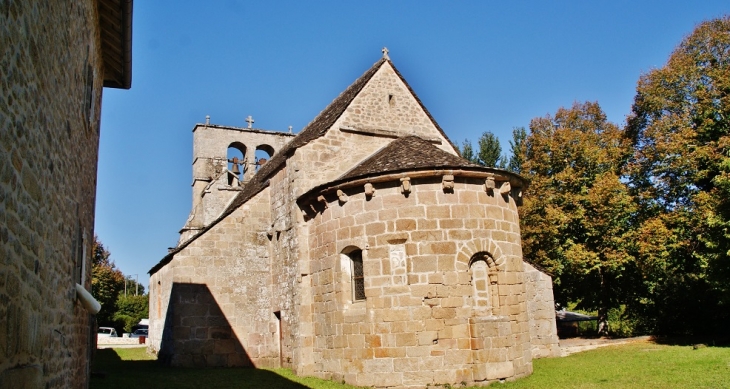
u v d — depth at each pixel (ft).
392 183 53.62
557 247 107.55
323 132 66.08
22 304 18.98
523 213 111.04
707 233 83.20
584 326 133.28
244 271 73.26
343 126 67.56
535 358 69.72
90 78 38.14
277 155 102.47
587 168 110.93
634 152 107.45
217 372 63.21
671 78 99.66
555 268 105.09
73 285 33.27
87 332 43.06
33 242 20.89
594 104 117.50
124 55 45.88
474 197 53.88
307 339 59.47
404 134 71.87
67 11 27.07
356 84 77.71
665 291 104.99
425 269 51.44
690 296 101.09
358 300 54.54
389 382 50.34
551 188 111.34
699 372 50.42
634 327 112.68
